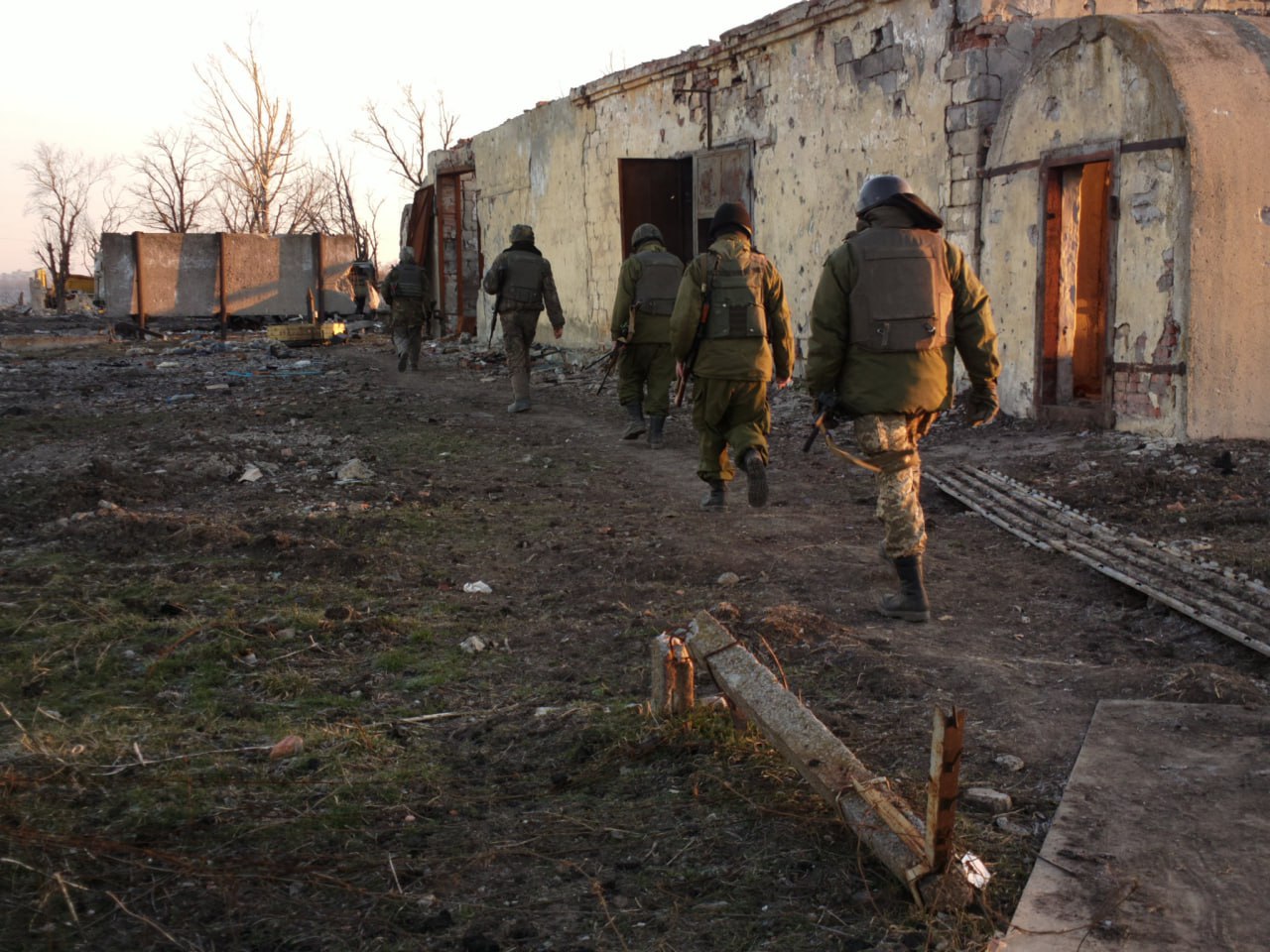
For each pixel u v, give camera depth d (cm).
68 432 941
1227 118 757
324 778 311
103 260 2372
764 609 460
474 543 595
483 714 363
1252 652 409
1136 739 325
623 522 645
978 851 268
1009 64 973
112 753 321
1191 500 653
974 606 484
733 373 618
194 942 232
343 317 2656
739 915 244
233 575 521
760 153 1305
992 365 449
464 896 253
